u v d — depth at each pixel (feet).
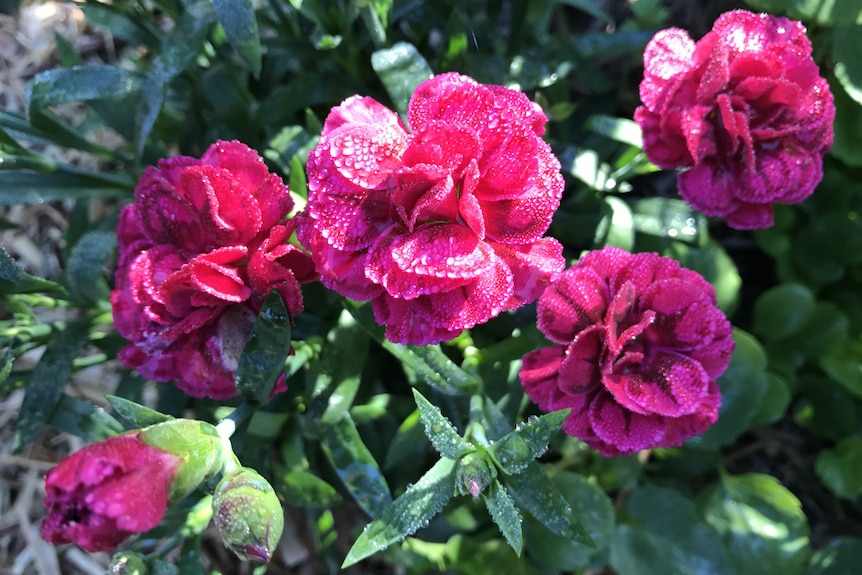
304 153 0.61
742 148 0.50
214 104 0.65
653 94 0.52
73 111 0.87
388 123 0.44
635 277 0.47
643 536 0.65
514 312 0.59
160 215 0.45
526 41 0.70
